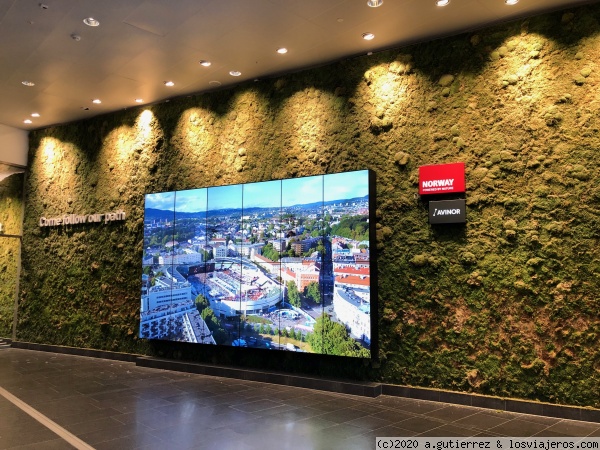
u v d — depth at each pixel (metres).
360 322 6.47
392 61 7.04
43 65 7.77
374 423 5.05
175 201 8.69
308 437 4.55
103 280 10.03
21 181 11.85
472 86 6.40
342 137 7.33
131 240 9.70
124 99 9.45
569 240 5.58
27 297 11.27
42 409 5.57
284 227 7.34
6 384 7.04
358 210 6.71
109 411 5.49
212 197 8.20
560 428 4.93
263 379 7.24
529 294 5.75
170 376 7.70
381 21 6.27
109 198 10.19
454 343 6.15
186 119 9.21
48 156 11.45
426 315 6.38
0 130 11.38
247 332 7.50
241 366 7.81
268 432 4.71
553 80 5.86
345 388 6.51
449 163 6.39
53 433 4.65
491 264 6.02
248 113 8.41
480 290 6.05
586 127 5.61
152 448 4.22
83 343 10.12
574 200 5.60
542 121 5.88
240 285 7.68
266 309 7.35
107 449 4.19
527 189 5.89
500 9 5.93
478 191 6.20
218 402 5.95
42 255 11.19
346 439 4.50
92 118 10.73
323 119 7.56
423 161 6.64
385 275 6.72
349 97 7.34
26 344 10.98
